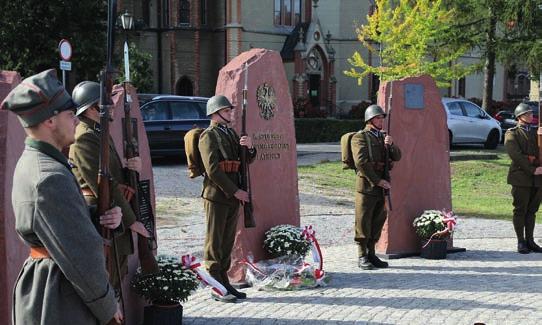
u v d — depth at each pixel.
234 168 6.49
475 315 6.01
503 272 7.90
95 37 23.08
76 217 2.78
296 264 7.36
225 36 35.44
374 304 6.39
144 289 5.40
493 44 25.66
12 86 4.20
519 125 9.23
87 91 4.36
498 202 14.52
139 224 4.52
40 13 21.91
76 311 2.85
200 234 9.77
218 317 5.99
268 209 7.66
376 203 8.04
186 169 16.91
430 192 9.16
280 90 7.90
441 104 9.29
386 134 8.20
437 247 8.70
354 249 9.27
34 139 2.91
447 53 27.06
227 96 7.41
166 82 34.78
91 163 4.31
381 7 27.55
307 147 25.64
